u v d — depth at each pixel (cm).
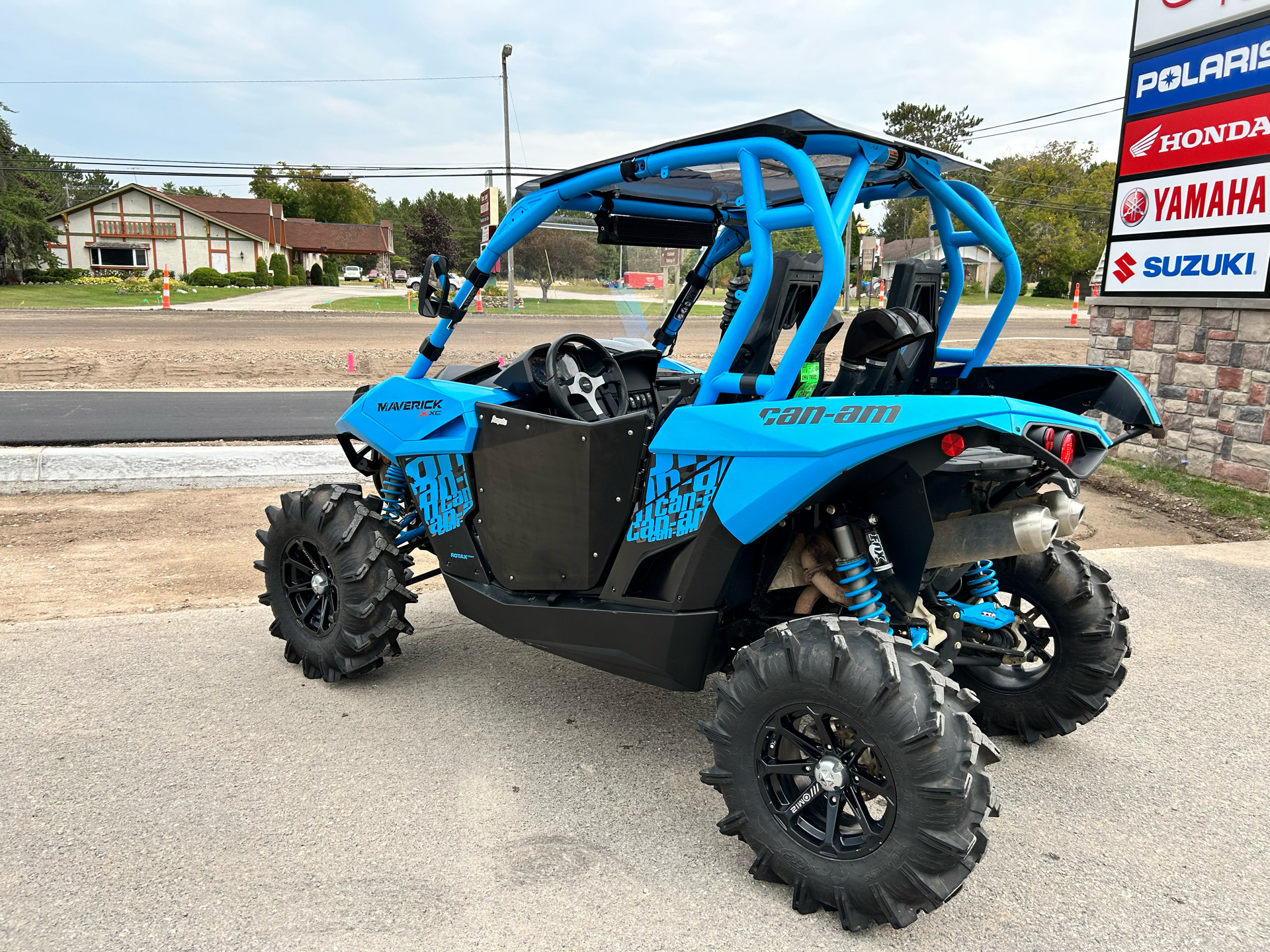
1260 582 521
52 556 557
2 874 246
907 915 220
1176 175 777
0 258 4900
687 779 305
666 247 383
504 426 319
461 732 338
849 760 228
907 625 275
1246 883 250
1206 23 736
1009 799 296
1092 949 222
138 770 304
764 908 239
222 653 409
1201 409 777
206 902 235
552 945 221
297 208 9244
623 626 291
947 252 314
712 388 268
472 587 349
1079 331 2647
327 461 763
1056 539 326
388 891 241
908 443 220
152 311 2991
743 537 254
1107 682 312
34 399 1135
